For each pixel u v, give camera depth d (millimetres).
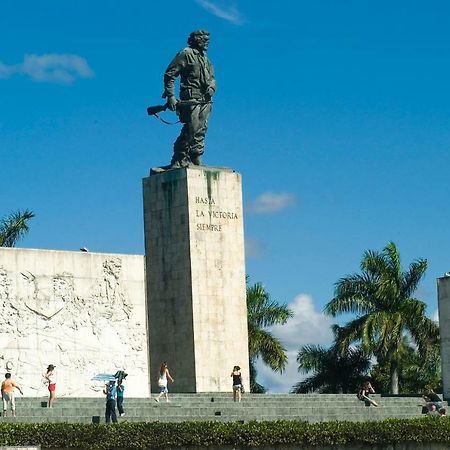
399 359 94438
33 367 73188
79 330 75000
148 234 86438
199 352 84062
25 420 63031
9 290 73000
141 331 77250
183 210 85125
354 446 66312
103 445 60594
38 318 73688
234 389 75125
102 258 76312
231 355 85312
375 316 94000
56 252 74750
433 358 95000
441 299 87750
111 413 63969
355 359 99250
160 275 85750
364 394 78125
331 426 65750
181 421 64188
